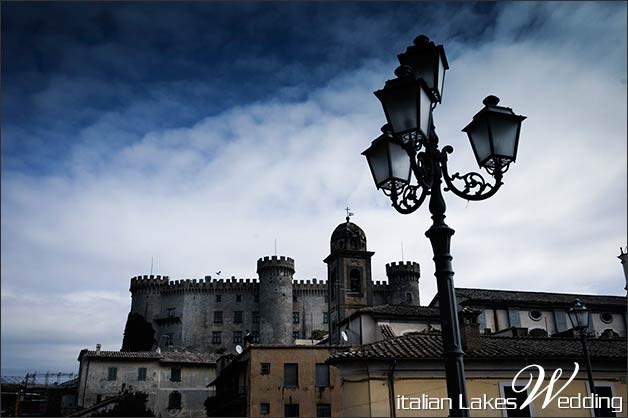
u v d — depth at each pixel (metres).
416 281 105.06
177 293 107.12
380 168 8.41
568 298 49.78
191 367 63.41
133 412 49.84
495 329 45.62
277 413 38.47
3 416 47.19
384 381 19.16
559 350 21.44
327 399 39.16
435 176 7.99
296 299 106.31
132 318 105.88
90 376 60.00
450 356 7.18
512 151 7.81
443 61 8.39
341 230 65.31
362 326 41.22
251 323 104.62
